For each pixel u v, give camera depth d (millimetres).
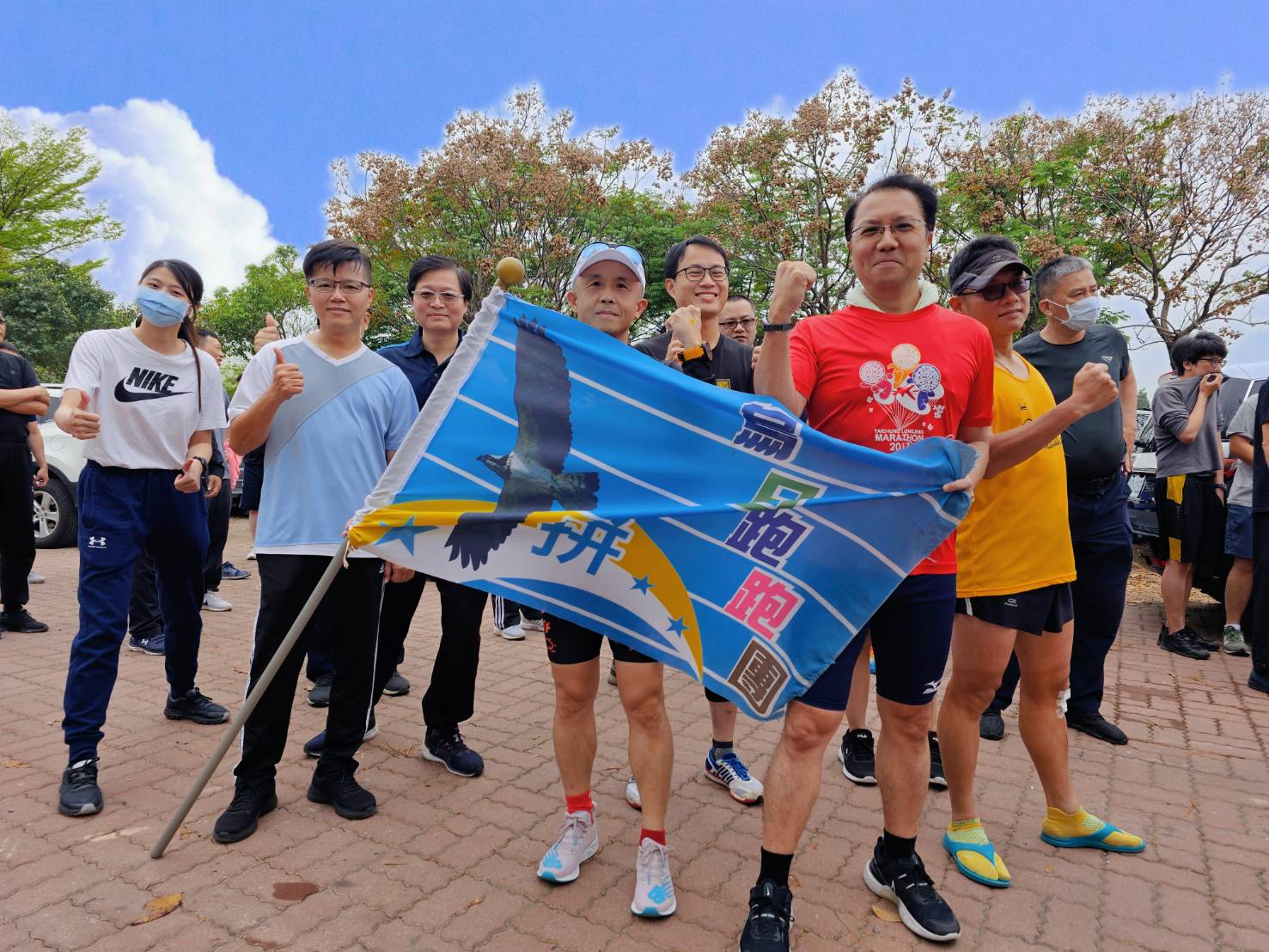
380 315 11922
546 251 11398
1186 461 5574
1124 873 2758
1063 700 2887
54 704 4137
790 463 2340
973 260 3045
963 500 2270
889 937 2375
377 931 2334
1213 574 5867
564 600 2418
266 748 2896
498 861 2729
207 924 2344
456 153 11055
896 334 2361
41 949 2213
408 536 2363
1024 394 2932
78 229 17438
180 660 3787
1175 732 4117
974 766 2754
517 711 4211
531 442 2402
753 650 2324
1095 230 10711
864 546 2289
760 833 2980
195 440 3449
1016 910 2529
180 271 3262
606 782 3393
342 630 2969
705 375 2598
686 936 2350
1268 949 2354
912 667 2357
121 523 3172
